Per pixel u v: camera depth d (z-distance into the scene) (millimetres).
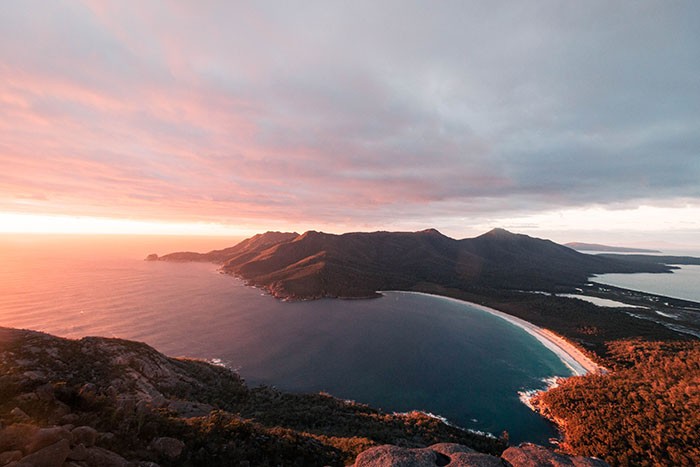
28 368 36875
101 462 12961
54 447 11227
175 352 113312
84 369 41750
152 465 15008
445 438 51000
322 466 24281
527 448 15719
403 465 13461
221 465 18844
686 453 52938
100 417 18656
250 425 26422
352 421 50750
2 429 11641
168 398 42875
